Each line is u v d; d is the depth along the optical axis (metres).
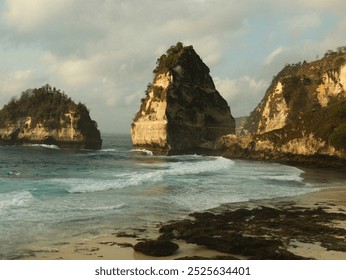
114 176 34.31
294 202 23.42
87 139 109.50
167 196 24.05
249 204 22.58
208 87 95.19
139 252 13.04
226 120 95.88
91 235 15.15
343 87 69.75
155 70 97.81
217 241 13.80
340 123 52.94
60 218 17.61
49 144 112.88
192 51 95.75
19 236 14.70
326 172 43.12
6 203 19.89
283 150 59.69
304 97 75.81
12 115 122.19
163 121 84.25
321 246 13.89
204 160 61.56
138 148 95.88
